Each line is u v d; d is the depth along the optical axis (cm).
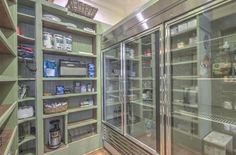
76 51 260
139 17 178
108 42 250
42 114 194
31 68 192
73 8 235
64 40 223
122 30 211
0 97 148
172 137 146
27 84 205
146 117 200
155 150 159
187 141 152
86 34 261
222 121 139
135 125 217
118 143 221
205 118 148
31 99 188
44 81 225
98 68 266
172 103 148
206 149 138
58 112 212
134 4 322
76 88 246
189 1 124
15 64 154
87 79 249
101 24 271
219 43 145
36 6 191
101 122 267
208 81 152
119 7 334
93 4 303
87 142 245
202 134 148
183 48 153
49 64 210
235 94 138
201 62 149
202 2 116
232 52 135
